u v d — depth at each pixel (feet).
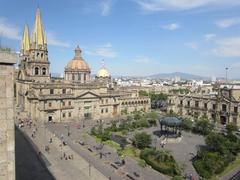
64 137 256.93
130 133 284.82
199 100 385.29
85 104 367.45
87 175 161.99
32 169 166.40
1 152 61.98
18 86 414.41
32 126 298.35
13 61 62.03
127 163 187.73
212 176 165.37
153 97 504.02
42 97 325.01
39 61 375.86
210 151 207.92
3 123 61.93
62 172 164.96
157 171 174.19
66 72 419.95
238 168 181.78
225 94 352.90
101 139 248.73
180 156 205.16
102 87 387.14
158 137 264.93
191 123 305.73
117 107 403.95
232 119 338.95
